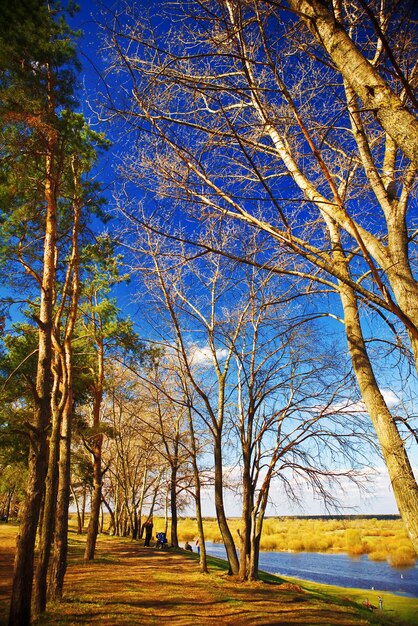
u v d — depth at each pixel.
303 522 75.00
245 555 14.60
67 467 11.56
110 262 11.95
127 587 11.96
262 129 5.00
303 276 3.99
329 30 3.23
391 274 3.47
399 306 3.38
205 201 4.48
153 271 6.96
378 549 42.91
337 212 4.07
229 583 13.80
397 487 3.51
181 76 3.86
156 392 18.33
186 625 8.31
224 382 15.62
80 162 10.78
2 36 7.77
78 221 11.28
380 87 2.93
